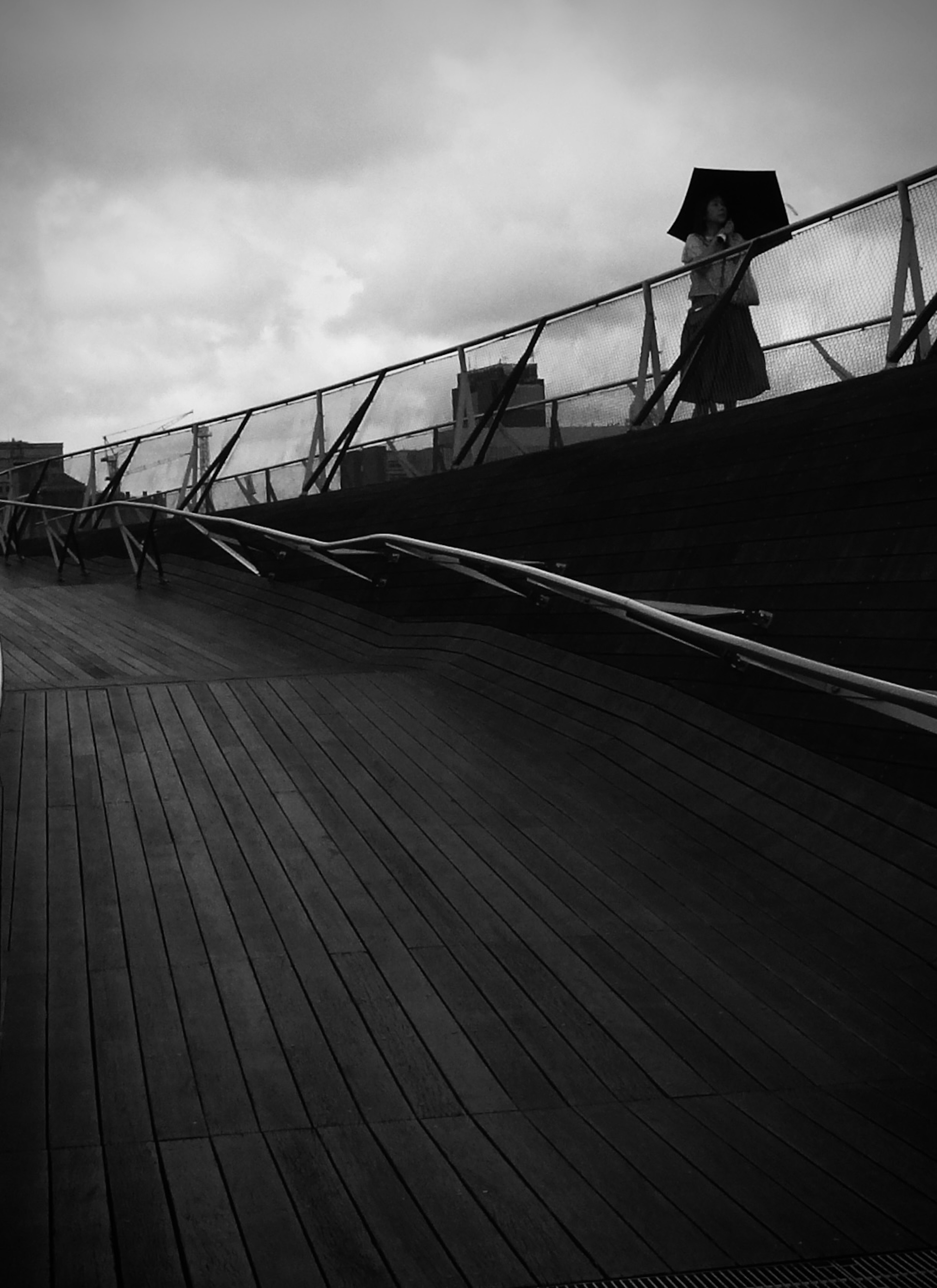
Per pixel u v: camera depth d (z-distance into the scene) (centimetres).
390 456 1414
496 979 508
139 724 832
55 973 497
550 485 1045
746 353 934
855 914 562
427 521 1194
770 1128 411
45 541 2080
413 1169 377
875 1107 427
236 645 1168
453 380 1317
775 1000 500
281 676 972
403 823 673
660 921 566
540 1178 375
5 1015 462
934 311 776
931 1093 437
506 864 623
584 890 597
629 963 527
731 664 746
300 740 807
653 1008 490
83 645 1161
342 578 1277
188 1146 384
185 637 1207
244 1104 410
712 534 838
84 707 866
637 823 678
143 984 491
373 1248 337
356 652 1119
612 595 778
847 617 695
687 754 738
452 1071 438
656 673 827
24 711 851
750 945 546
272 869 609
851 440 754
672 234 1045
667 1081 439
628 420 1073
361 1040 456
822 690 634
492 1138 397
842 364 855
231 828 658
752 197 1016
